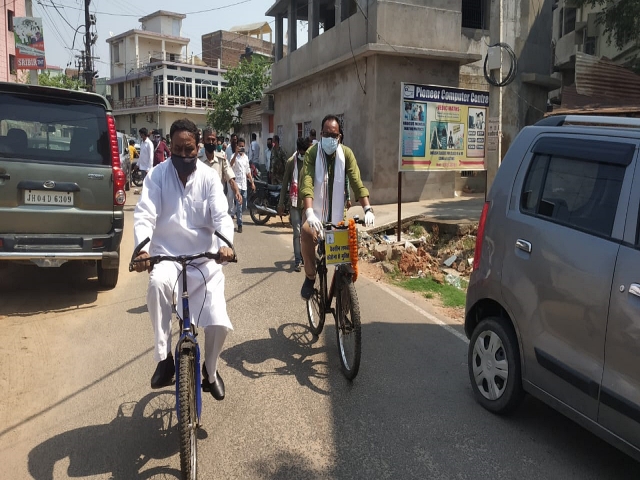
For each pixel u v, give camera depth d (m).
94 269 7.66
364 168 13.85
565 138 3.66
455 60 13.90
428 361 4.89
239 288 7.00
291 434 3.60
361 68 13.82
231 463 3.27
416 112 9.44
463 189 16.52
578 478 3.20
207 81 51.03
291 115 19.06
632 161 3.14
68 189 5.84
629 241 2.98
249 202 12.56
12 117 5.78
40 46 17.19
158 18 54.00
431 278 7.89
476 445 3.52
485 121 10.23
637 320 2.81
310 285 5.12
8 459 3.26
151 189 3.38
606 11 12.67
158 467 3.21
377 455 3.38
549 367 3.37
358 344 4.17
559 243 3.38
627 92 9.28
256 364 4.71
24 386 4.18
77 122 6.00
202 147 9.19
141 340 5.13
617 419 2.92
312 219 4.53
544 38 16.75
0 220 5.65
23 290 6.61
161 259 3.21
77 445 3.42
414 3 13.59
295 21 19.30
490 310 4.20
